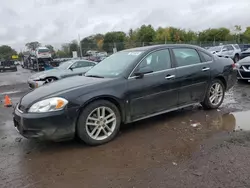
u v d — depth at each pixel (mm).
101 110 3793
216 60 5375
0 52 32500
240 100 6316
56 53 26828
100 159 3291
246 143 3557
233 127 4273
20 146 3877
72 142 3916
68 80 4324
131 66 4176
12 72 25641
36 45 28234
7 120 5523
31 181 2828
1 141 4133
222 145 3516
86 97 3600
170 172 2857
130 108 4062
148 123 4691
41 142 3986
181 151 3402
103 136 3820
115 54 5062
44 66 24500
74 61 10750
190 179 2688
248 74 8422
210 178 2682
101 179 2797
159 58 4516
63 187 2674
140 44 30547
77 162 3238
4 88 11820
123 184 2672
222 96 5539
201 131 4145
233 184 2553
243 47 26594
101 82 3893
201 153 3301
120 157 3320
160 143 3721
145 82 4180
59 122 3420
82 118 3590
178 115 5117
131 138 3980
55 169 3080
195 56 5047
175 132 4156
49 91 3736
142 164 3092
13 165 3236
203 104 5332
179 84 4617
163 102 4449
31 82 9883
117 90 3900
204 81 5047
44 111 3387
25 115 3430
